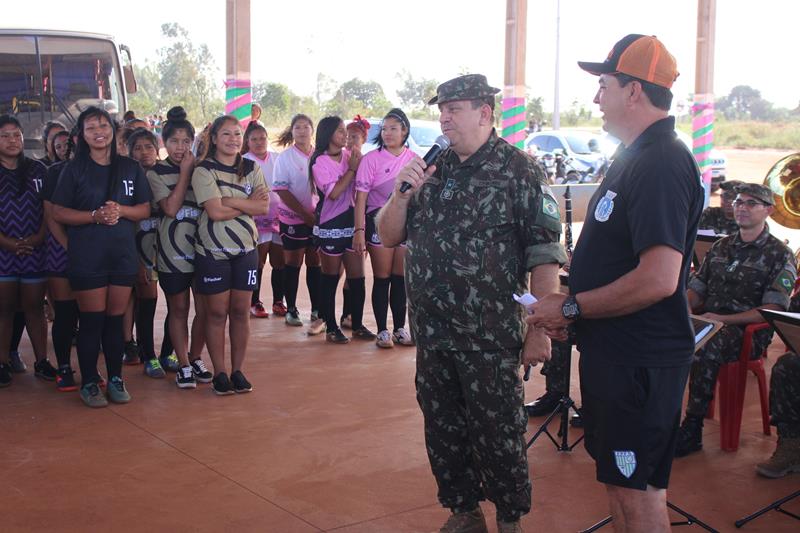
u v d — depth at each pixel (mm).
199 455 4633
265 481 4305
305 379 6098
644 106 2750
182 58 44031
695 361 4793
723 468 4633
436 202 3314
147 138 5910
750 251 5062
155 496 4098
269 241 8039
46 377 5973
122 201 5332
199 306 5855
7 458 4539
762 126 51844
